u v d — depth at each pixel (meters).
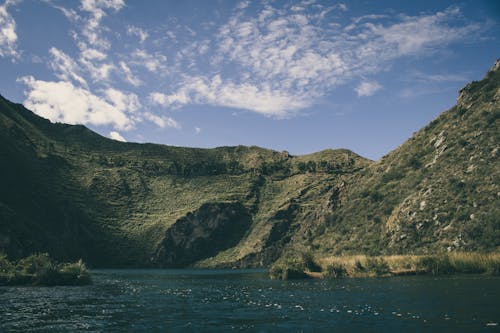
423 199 111.38
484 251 85.19
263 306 41.22
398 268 81.06
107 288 65.50
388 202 128.62
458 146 124.25
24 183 184.12
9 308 40.03
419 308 36.19
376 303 40.53
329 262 87.38
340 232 136.88
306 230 179.62
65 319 33.97
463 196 102.75
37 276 71.25
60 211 186.25
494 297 41.75
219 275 115.69
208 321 32.84
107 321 33.06
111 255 195.50
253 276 106.19
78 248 181.62
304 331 28.33
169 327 30.44
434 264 78.06
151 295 53.97
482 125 123.56
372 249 113.31
